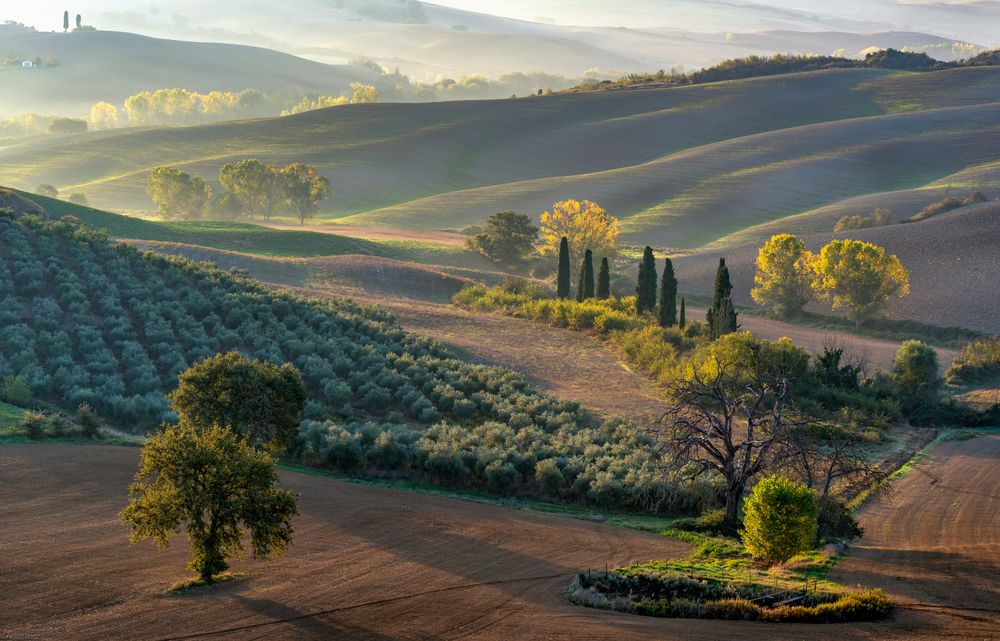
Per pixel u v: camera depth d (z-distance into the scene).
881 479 42.03
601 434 53.72
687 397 42.19
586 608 26.83
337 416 56.22
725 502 42.47
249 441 42.91
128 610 25.05
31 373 55.66
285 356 67.25
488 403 59.75
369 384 60.75
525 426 55.75
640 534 37.69
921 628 24.19
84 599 25.77
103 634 23.09
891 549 34.56
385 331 76.38
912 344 71.81
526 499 44.59
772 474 40.22
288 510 28.94
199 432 41.06
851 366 70.94
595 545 34.84
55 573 27.91
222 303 75.50
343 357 65.62
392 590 27.80
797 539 32.06
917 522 39.25
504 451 47.91
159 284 78.50
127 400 52.78
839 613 25.48
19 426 46.66
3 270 72.44
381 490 43.00
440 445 46.91
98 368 58.06
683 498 42.91
